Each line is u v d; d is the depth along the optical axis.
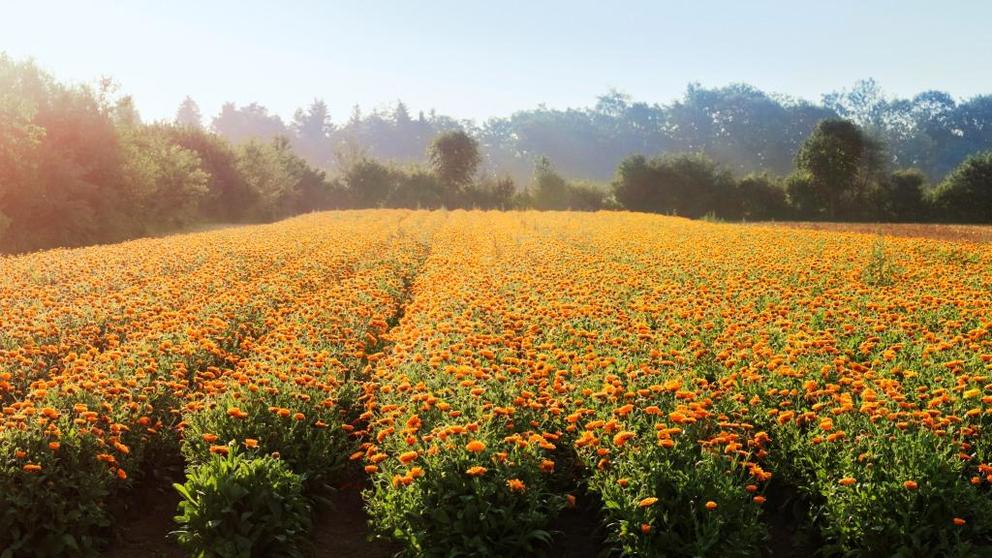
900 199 68.38
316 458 6.92
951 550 5.31
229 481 5.82
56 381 7.29
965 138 170.12
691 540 5.57
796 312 11.02
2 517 5.52
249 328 11.14
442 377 7.78
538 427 6.81
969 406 6.69
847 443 6.16
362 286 14.23
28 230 31.27
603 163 172.62
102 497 6.25
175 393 7.66
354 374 8.94
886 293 12.91
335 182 80.62
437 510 5.67
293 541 6.07
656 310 11.47
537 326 10.05
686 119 180.50
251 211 58.31
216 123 197.75
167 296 12.67
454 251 22.20
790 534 6.52
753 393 7.47
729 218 71.62
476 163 86.50
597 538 6.30
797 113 178.88
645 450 6.05
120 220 36.72
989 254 19.02
